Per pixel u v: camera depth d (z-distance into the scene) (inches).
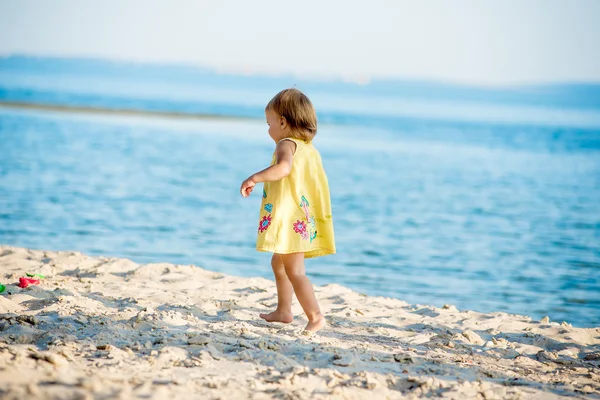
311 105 222.2
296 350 191.8
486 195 879.7
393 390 163.5
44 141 1203.9
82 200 679.1
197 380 157.5
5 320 199.6
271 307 259.8
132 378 154.9
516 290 445.7
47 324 198.8
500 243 599.2
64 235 525.0
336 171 1063.0
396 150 1469.0
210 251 506.9
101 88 4596.5
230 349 186.4
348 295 299.4
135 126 1691.7
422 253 546.3
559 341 236.2
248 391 153.3
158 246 511.2
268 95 5319.9
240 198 756.0
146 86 6008.9
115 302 243.1
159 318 212.4
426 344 219.0
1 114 1754.4
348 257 522.0
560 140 2012.8
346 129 2166.6
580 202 845.2
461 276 478.3
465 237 618.5
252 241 549.6
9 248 344.2
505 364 201.6
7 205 627.8
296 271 217.9
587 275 493.0
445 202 812.6
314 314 217.8
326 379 165.5
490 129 2501.2
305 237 213.0
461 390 165.2
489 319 268.1
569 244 603.5
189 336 195.3
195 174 922.1
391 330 234.7
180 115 2322.8
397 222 677.3
